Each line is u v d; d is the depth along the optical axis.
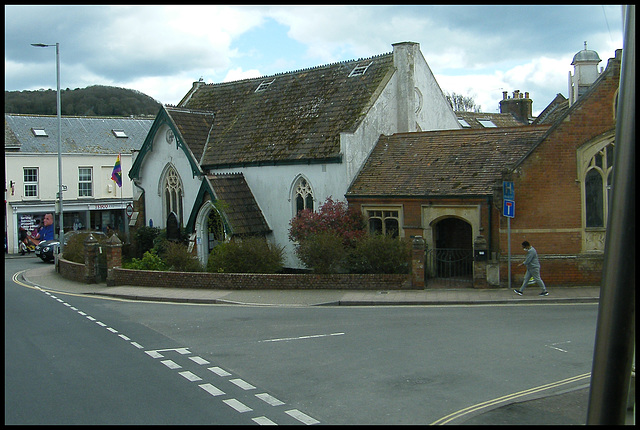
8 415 8.56
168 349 12.59
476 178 20.25
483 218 19.62
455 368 10.55
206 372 10.77
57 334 14.30
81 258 28.91
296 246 23.42
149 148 30.45
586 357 11.09
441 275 21.06
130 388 9.85
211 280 21.22
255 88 30.80
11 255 42.88
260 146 26.45
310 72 28.88
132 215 32.16
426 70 26.83
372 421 8.15
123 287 23.03
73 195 46.19
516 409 8.41
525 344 12.09
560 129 18.64
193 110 30.16
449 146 22.50
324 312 16.55
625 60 5.68
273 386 9.85
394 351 11.82
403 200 21.36
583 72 26.05
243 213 25.48
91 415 8.55
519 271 18.72
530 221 18.75
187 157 28.11
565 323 13.97
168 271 22.92
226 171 27.31
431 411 8.48
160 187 30.58
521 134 21.42
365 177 23.03
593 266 18.70
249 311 17.14
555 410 8.34
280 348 12.41
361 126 23.59
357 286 19.64
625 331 5.51
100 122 50.56
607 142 18.61
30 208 43.97
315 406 8.83
